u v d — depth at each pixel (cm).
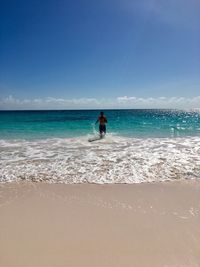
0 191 620
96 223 453
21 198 575
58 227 439
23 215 487
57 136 1747
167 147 1234
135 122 3225
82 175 754
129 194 597
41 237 406
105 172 784
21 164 894
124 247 377
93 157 1005
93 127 2438
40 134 1862
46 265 337
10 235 413
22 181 699
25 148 1245
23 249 373
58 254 361
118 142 1423
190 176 734
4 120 3634
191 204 536
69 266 334
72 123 2994
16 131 2062
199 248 373
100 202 550
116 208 518
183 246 378
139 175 749
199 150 1142
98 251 367
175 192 608
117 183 679
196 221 458
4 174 766
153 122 3219
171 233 416
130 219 468
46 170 812
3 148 1248
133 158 975
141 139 1552
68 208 520
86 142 1438
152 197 577
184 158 966
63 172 788
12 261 345
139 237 404
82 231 425
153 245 381
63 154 1077
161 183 676
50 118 4344
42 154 1081
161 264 337
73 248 375
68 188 641
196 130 2092
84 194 599
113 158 980
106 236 408
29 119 3956
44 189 634
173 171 786
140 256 354
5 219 470
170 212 497
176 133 1886
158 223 452
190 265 334
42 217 478
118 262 342
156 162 903
